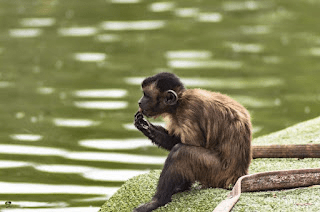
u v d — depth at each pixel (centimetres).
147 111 1366
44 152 2056
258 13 4172
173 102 1323
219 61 3189
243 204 1195
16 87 2817
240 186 1232
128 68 3055
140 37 3625
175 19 4016
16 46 3469
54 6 4381
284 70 3053
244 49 3394
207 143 1310
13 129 2278
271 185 1273
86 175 1867
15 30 3788
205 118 1312
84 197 1698
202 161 1292
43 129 2283
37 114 2455
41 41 3556
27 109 2514
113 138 2197
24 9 4319
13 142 2144
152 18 4047
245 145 1316
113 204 1371
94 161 1983
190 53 3297
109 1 4478
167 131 1382
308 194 1248
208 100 1326
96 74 2980
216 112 1314
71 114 2453
